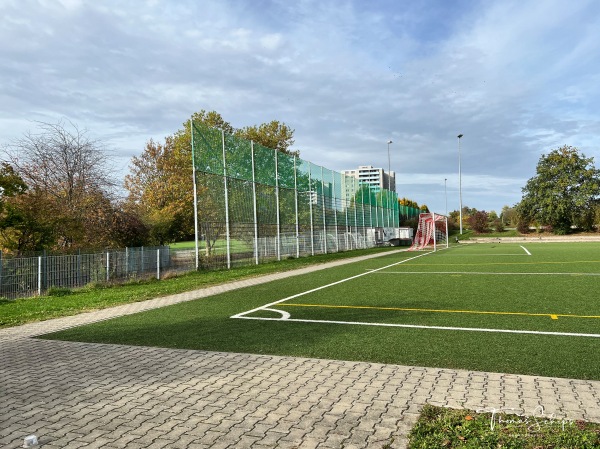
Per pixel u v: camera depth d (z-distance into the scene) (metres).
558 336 6.90
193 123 19.69
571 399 4.37
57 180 23.48
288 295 12.42
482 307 9.63
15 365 6.19
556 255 27.17
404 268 20.72
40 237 19.97
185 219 37.53
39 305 11.96
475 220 75.81
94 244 23.61
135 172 41.38
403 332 7.42
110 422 4.18
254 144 24.73
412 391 4.72
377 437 3.71
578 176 62.03
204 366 5.86
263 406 4.45
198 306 10.87
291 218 29.23
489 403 4.32
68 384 5.30
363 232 45.38
